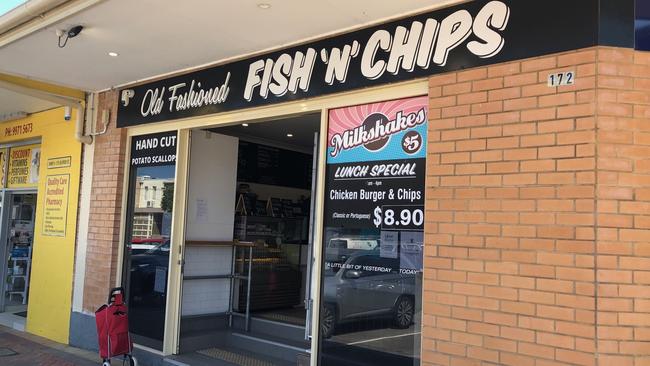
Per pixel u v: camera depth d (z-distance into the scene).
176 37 5.22
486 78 3.86
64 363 6.52
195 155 6.76
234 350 6.48
